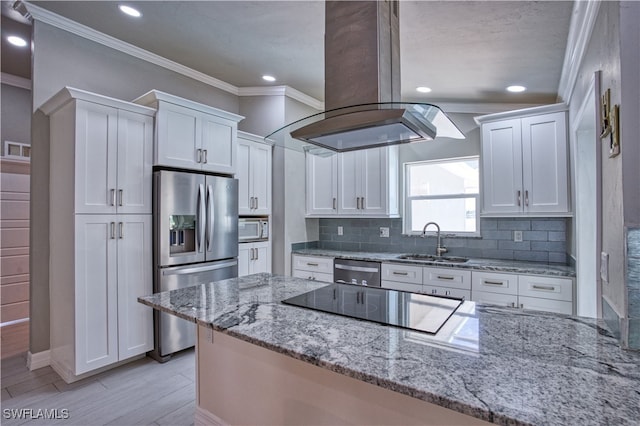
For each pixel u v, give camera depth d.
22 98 3.98
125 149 2.67
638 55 1.14
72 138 2.44
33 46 2.62
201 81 3.72
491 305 1.65
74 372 2.42
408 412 1.22
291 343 1.17
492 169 3.17
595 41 1.68
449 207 3.79
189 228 3.03
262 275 2.47
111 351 2.59
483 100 3.54
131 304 2.70
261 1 2.33
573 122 2.58
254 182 3.82
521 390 0.86
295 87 4.01
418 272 3.25
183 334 2.96
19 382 2.48
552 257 3.17
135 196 2.73
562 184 2.85
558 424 0.73
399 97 1.82
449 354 1.08
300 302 1.69
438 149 3.81
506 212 3.10
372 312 1.52
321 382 1.45
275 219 4.07
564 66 2.62
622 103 1.15
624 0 1.16
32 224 2.68
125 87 3.12
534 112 2.98
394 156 3.90
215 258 3.20
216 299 1.76
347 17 1.72
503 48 2.47
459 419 1.13
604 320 1.39
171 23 2.68
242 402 1.75
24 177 3.96
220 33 2.80
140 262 2.76
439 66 2.79
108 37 2.92
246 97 4.11
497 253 3.44
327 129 1.65
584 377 0.93
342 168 4.08
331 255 3.81
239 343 1.76
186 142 3.02
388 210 3.78
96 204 2.51
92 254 2.50
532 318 1.45
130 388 2.42
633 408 0.78
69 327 2.48
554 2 1.91
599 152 1.48
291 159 4.15
